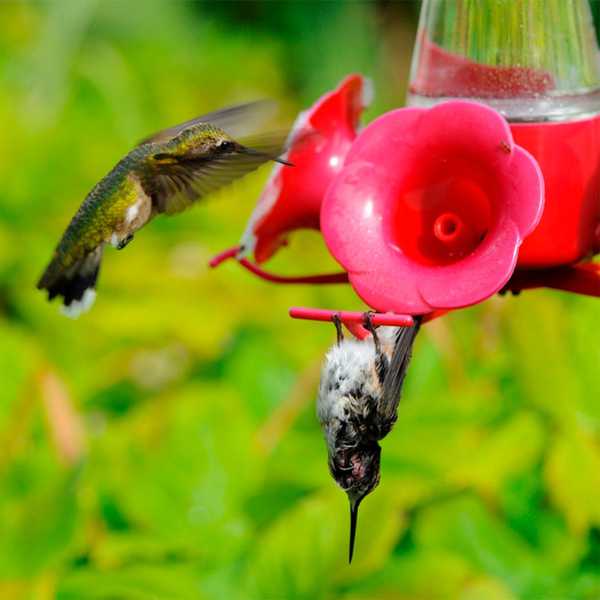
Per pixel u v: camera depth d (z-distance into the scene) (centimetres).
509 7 657
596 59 681
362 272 592
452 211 621
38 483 845
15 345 919
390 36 1734
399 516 760
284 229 718
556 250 638
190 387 1012
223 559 776
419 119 617
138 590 737
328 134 708
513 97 650
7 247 1245
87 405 1080
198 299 1184
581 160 638
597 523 791
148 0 1841
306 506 760
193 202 687
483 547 773
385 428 634
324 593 738
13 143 1440
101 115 1588
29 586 752
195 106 1756
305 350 1019
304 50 1777
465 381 895
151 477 816
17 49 1706
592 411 830
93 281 704
